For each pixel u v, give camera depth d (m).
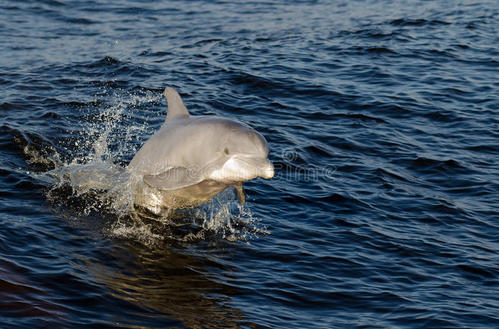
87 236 9.03
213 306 7.64
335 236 9.72
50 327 6.83
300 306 7.85
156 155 9.20
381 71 18.16
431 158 12.83
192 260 8.73
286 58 19.20
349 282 8.48
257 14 26.06
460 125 14.69
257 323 7.34
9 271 7.77
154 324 7.13
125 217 9.66
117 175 10.39
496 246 9.68
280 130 14.00
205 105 15.26
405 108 15.53
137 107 15.05
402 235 9.87
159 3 28.12
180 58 19.20
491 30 22.67
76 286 7.69
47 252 8.42
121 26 23.98
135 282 8.02
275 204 10.63
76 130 13.29
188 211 10.08
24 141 12.25
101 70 17.91
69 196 10.12
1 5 26.08
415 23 23.41
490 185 11.77
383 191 11.39
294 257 9.02
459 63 19.05
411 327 7.48
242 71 17.69
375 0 28.30
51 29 23.11
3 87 15.96
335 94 16.31
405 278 8.66
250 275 8.48
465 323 7.62
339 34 22.08
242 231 9.68
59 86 16.34
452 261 9.15
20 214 9.40
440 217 10.54
